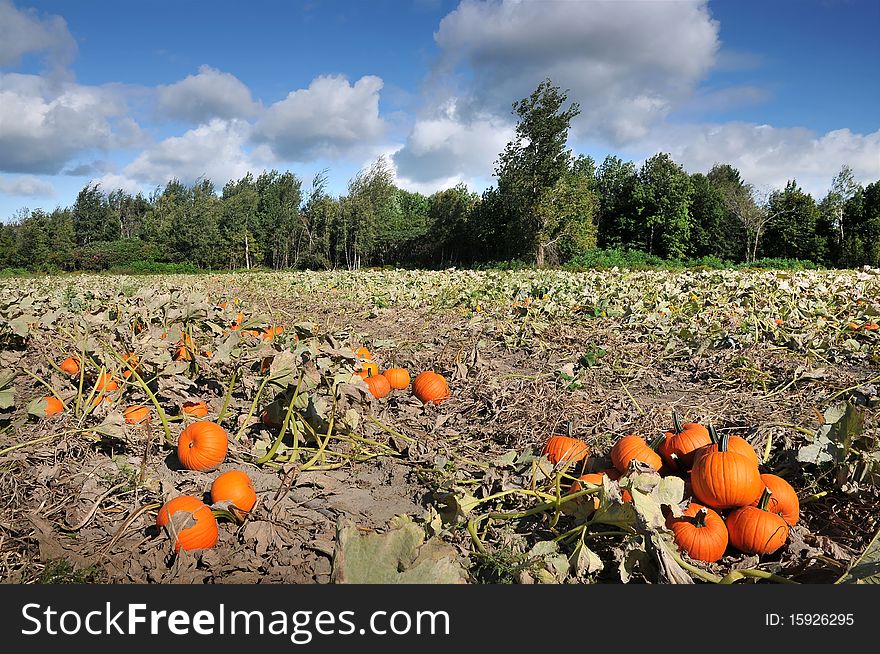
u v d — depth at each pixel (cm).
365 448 452
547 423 498
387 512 366
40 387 595
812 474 365
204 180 8606
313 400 434
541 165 4688
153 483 367
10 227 6519
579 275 2084
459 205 5772
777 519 306
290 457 432
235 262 6106
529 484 361
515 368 716
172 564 305
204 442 411
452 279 2080
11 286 2508
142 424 454
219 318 721
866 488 336
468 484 388
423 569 251
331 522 349
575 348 809
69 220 6362
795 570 291
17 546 314
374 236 5750
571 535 317
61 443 415
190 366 591
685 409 544
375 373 596
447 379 653
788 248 6038
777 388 607
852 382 609
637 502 285
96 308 928
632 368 693
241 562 306
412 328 1039
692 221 6300
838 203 5862
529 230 4784
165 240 6350
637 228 6272
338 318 1209
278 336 604
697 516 301
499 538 325
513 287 1559
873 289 1333
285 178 6531
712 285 1527
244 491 351
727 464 317
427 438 469
